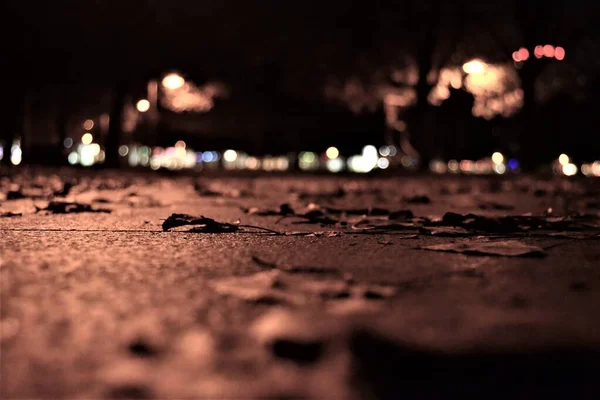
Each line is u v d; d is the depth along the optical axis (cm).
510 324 49
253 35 406
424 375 42
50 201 131
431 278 69
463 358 44
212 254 78
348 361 43
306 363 45
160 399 39
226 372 43
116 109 407
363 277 69
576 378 42
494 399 40
